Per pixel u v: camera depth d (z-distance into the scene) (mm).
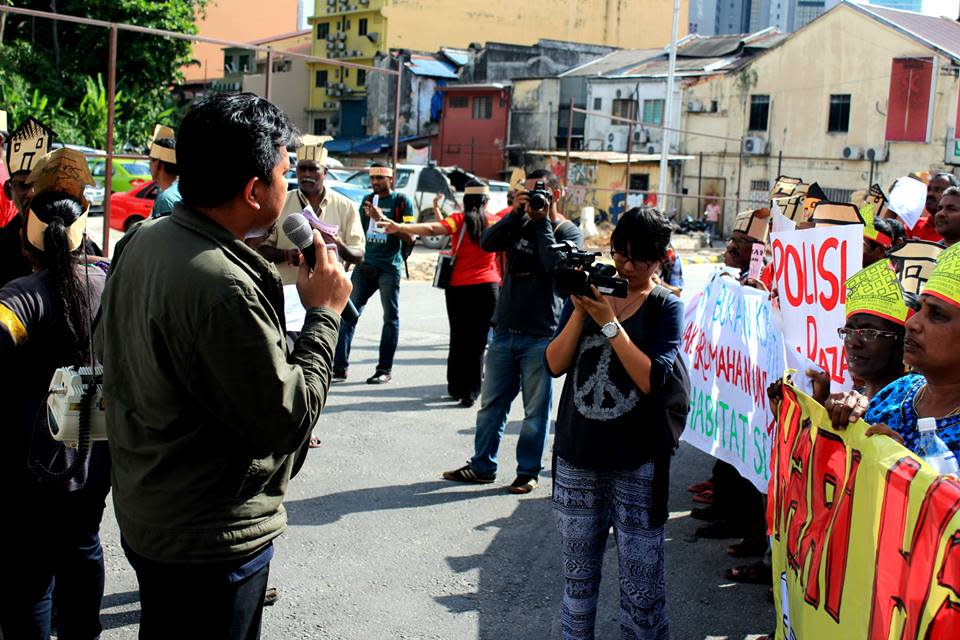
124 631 4059
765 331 4777
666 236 3539
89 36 32594
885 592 2314
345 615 4336
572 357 3635
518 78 44250
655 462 3518
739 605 4562
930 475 2186
